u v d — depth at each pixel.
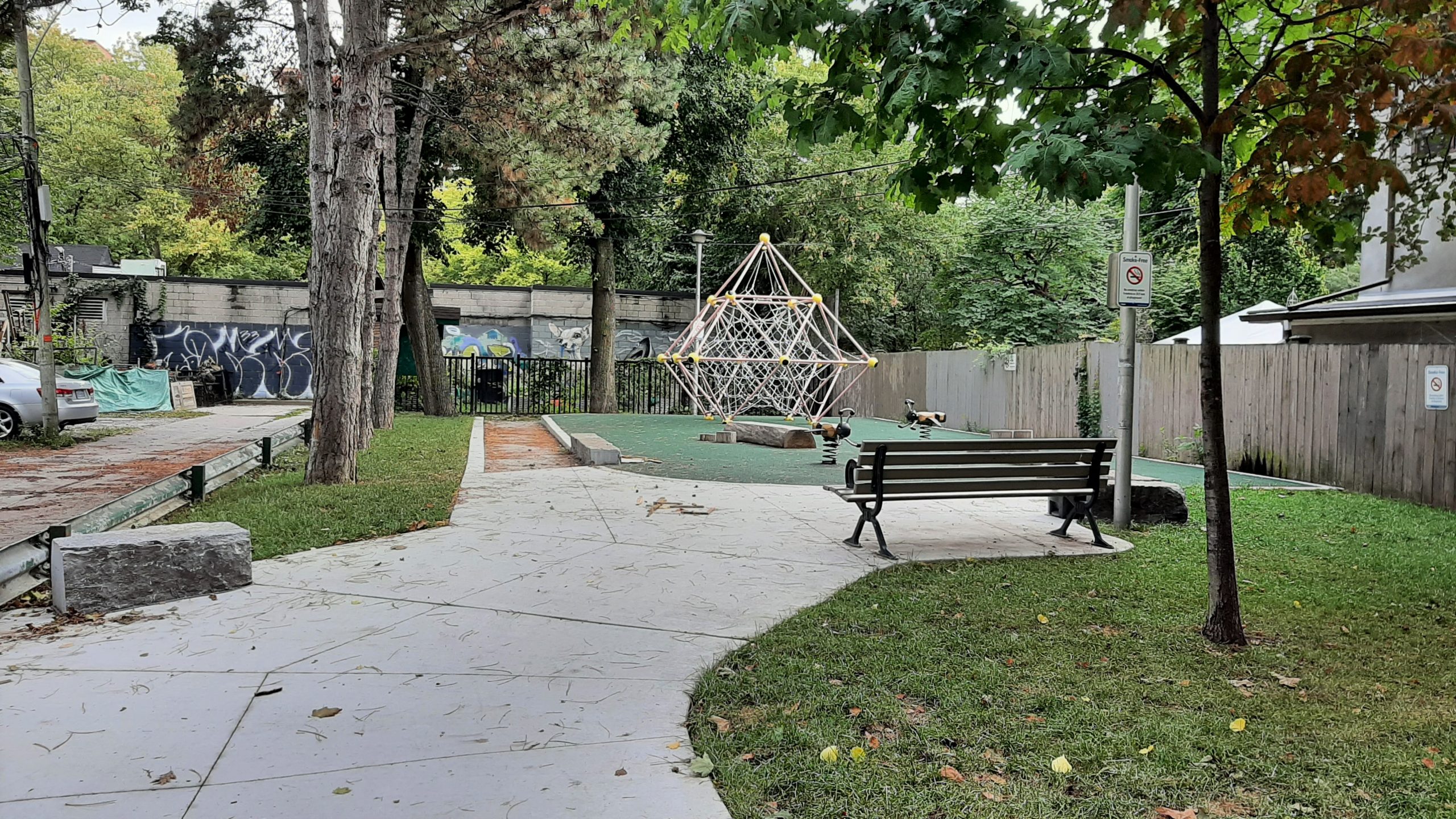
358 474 10.26
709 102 23.42
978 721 3.45
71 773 2.90
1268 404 12.35
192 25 16.84
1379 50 4.18
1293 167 5.02
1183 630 4.74
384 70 13.55
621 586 5.52
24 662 3.99
